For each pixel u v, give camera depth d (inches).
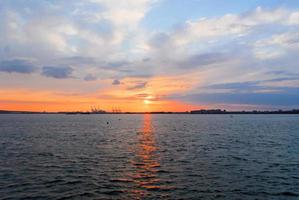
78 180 969.5
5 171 1098.1
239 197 793.6
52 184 916.0
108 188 879.1
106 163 1285.7
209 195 810.2
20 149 1747.0
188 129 3924.7
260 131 3435.0
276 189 865.5
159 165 1236.5
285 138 2497.5
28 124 5315.0
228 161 1326.3
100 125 5221.5
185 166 1211.9
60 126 4702.3
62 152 1625.2
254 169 1145.4
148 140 2367.1
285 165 1226.6
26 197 784.9
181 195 811.4
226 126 4707.2
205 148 1806.1
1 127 4210.1
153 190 860.0
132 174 1064.2
